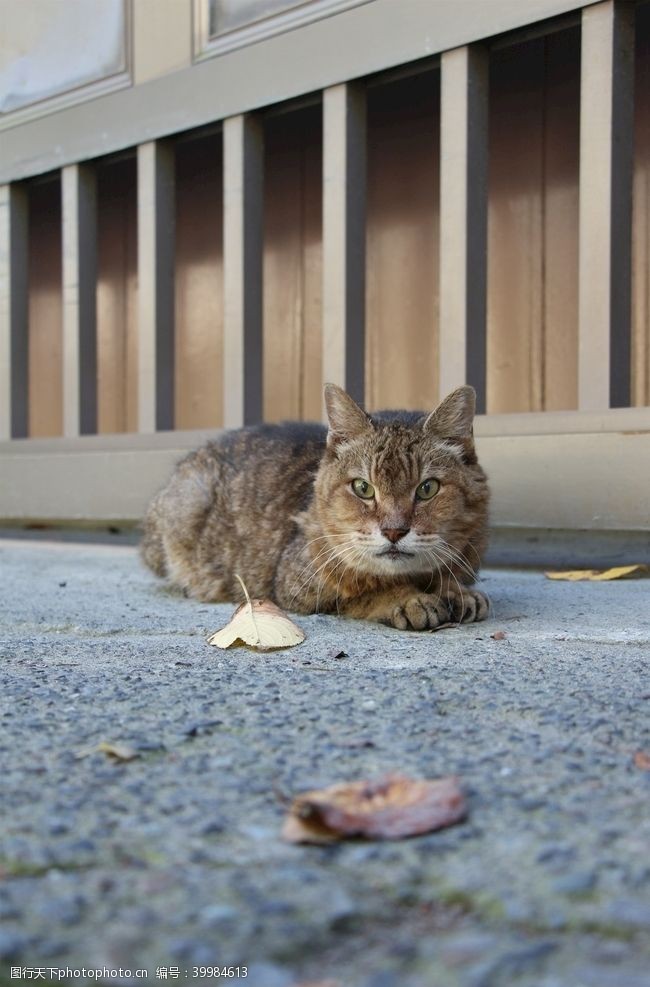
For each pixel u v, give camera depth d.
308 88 1.32
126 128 1.49
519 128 1.41
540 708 0.68
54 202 1.86
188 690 0.72
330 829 0.50
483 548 1.04
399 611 0.93
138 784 0.58
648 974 0.38
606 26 1.12
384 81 1.30
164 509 1.20
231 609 1.05
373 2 1.26
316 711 0.68
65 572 1.31
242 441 1.20
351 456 0.99
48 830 0.52
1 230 1.66
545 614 0.98
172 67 1.44
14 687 0.73
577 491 1.16
